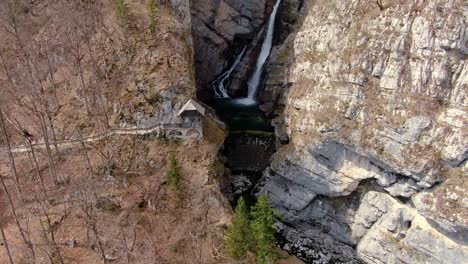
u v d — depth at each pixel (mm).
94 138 60500
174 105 60656
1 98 63562
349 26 59906
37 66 64938
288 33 79438
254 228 47438
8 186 55719
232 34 81188
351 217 58906
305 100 63656
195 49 81562
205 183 57250
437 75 48938
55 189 55156
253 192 66500
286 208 64062
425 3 50312
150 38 65812
